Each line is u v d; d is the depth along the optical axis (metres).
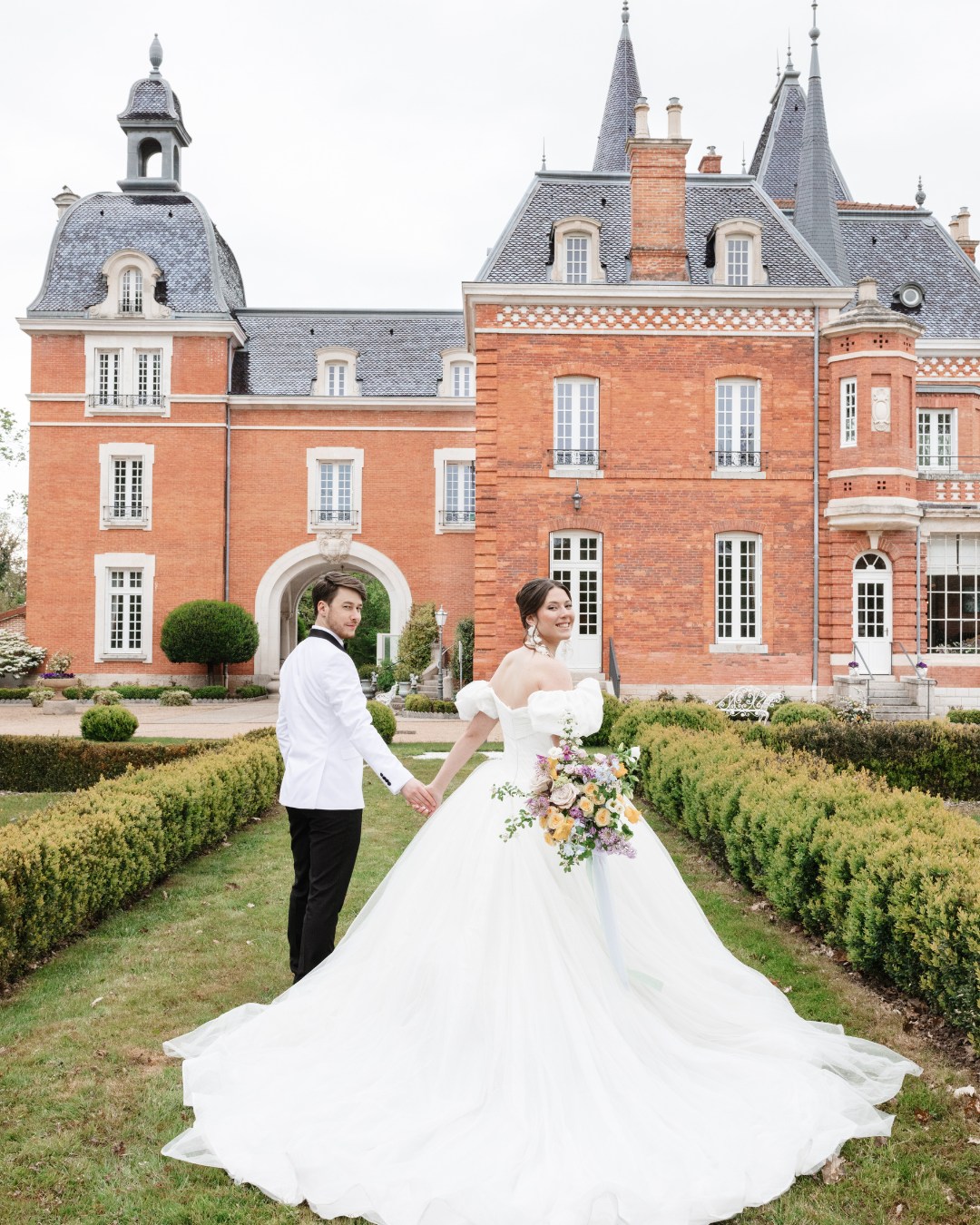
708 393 20.20
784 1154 3.24
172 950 5.61
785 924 6.37
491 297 19.89
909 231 26.72
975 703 20.67
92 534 27.91
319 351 28.72
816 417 20.34
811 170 25.45
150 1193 3.19
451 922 3.92
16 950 5.11
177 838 7.27
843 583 20.36
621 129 31.92
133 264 27.78
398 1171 3.09
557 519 20.08
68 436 27.84
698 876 7.64
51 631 27.80
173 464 27.97
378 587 42.12
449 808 4.30
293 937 4.98
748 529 20.23
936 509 20.44
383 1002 3.90
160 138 29.78
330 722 4.68
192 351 28.02
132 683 27.78
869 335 19.95
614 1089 3.42
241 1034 3.92
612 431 20.12
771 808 6.48
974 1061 4.27
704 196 21.86
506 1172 3.04
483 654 19.91
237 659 27.05
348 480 28.94
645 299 20.00
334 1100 3.47
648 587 20.20
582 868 4.09
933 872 4.71
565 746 3.88
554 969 3.66
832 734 11.30
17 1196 3.18
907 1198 3.20
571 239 20.64
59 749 11.82
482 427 20.00
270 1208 3.11
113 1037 4.39
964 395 24.62
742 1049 3.96
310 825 4.70
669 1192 2.98
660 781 9.44
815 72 25.70
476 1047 3.54
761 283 20.62
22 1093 3.85
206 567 27.98
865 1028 4.64
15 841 5.32
